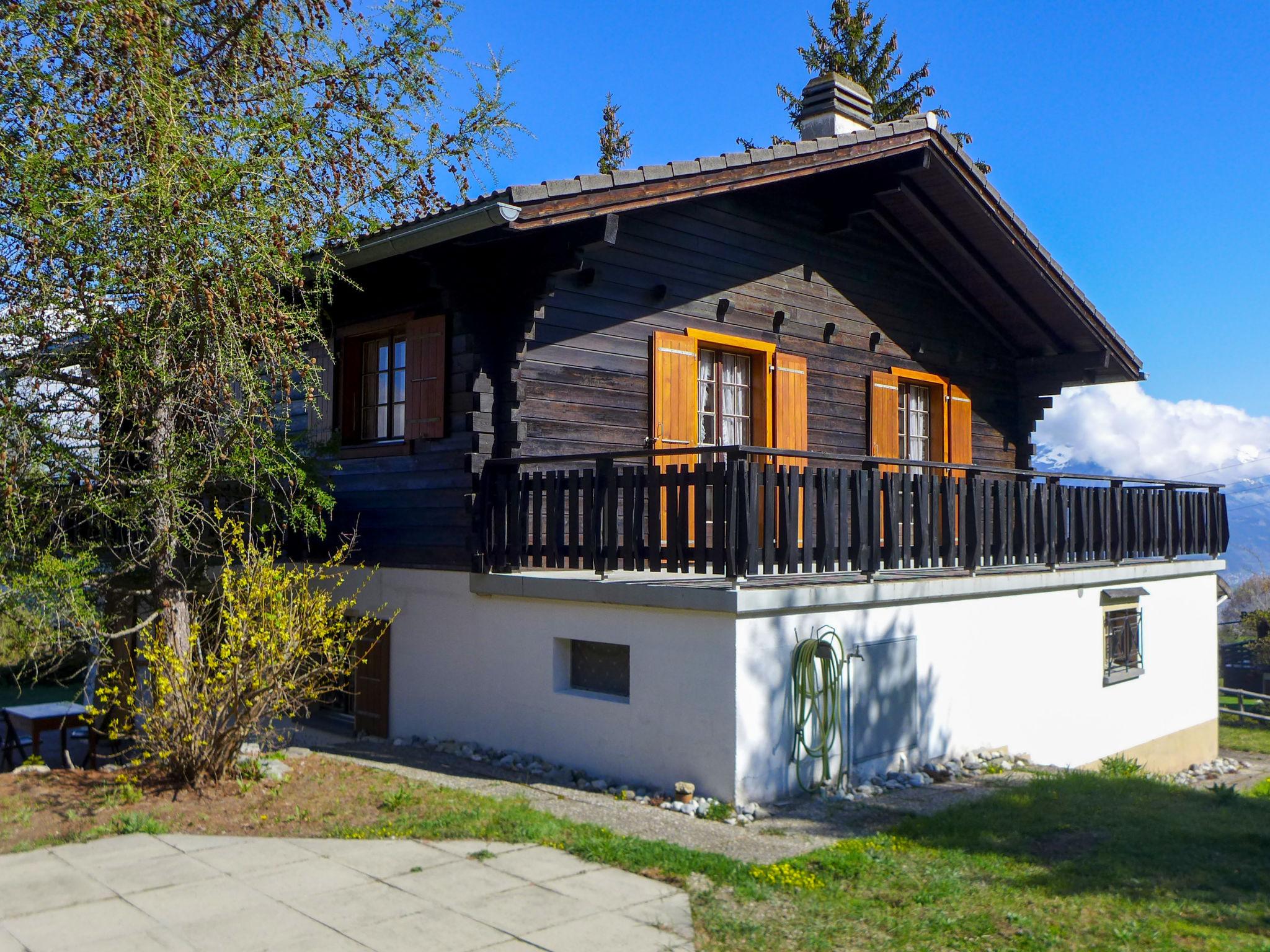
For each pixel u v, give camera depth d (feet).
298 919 15.51
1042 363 46.91
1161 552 39.60
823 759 24.48
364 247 26.30
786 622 23.90
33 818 20.45
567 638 25.91
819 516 25.18
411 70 27.37
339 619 27.55
